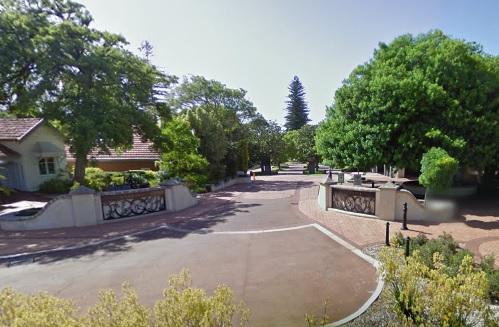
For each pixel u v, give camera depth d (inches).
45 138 824.9
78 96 551.2
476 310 126.2
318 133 602.5
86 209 405.7
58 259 274.2
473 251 258.8
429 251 219.3
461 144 403.5
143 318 98.2
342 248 282.4
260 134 1405.0
